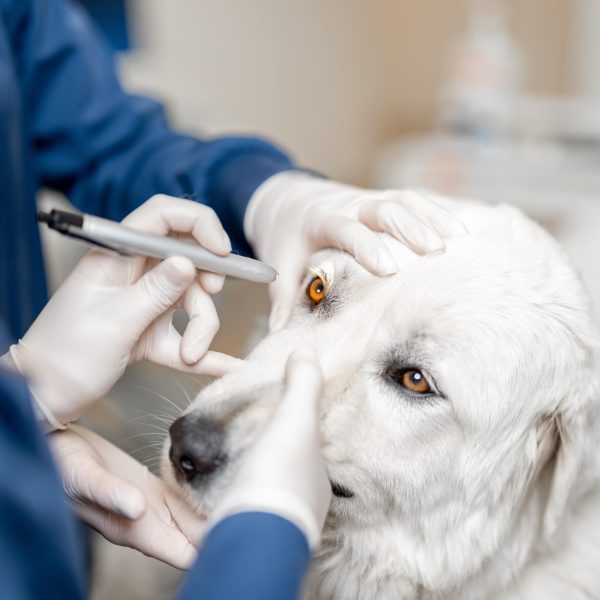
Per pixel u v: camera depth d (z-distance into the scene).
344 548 1.22
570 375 1.13
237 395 1.00
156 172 1.33
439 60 4.79
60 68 1.38
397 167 3.14
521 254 1.14
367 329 1.10
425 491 1.13
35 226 1.32
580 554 1.29
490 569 1.23
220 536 0.60
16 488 0.49
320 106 4.73
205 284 0.94
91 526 0.89
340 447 1.07
